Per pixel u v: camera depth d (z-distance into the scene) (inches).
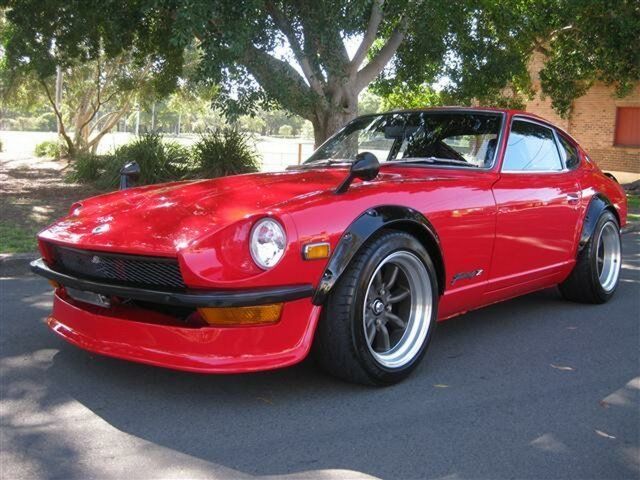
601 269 208.7
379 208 126.6
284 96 390.6
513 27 536.4
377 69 442.3
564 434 113.7
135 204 137.2
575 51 630.5
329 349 123.3
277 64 395.2
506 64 521.0
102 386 129.1
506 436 112.2
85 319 124.6
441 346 162.1
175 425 112.7
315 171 159.2
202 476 95.9
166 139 616.7
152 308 121.8
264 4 350.9
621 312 200.4
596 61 615.2
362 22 397.7
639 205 519.2
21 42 588.7
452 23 467.8
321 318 122.2
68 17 523.8
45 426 111.5
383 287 131.7
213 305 109.0
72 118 1311.5
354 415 118.4
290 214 115.6
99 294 123.1
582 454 106.5
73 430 110.2
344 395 127.2
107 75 1072.2
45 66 589.0
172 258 112.0
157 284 116.4
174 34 306.2
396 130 181.6
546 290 228.5
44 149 1207.6
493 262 157.6
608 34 569.9
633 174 844.0
